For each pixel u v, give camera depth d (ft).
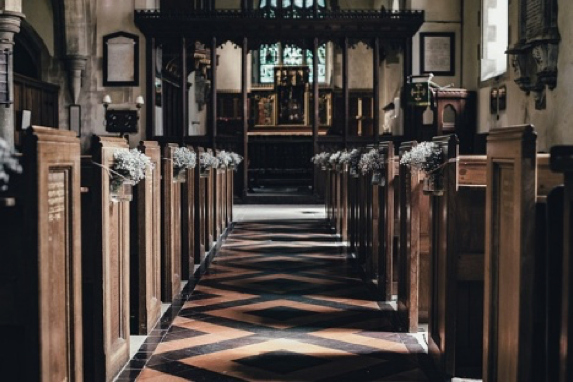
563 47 45.39
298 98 94.07
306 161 78.23
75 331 12.64
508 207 11.97
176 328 20.89
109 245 15.81
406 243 21.11
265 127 94.58
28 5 68.90
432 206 17.90
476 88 67.31
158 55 71.97
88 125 70.13
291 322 21.63
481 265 16.12
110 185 15.85
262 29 68.28
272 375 16.49
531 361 11.04
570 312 9.30
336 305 24.03
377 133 68.08
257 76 104.06
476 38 67.46
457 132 66.85
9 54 47.80
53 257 11.61
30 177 10.58
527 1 50.52
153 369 16.90
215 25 68.08
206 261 33.35
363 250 32.07
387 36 68.85
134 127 58.80
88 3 69.31
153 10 73.00
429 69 70.13
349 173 36.68
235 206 64.95
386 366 17.21
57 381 11.86
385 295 24.81
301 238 41.83
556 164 9.27
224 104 100.17
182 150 25.13
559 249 10.27
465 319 16.38
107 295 15.55
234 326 21.15
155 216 21.81
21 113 58.95
